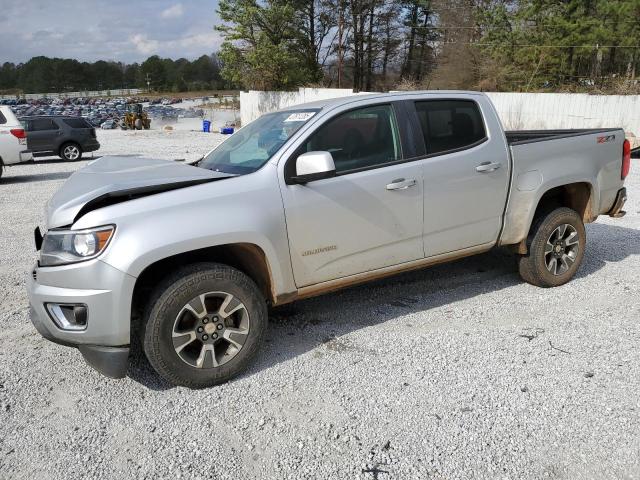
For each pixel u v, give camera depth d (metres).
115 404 3.28
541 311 4.50
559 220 4.86
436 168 4.18
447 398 3.24
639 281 5.15
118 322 3.13
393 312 4.55
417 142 4.16
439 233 4.30
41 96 136.62
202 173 3.70
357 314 4.53
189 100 101.38
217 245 3.39
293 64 39.31
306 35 46.22
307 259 3.73
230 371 3.47
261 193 3.52
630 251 6.16
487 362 3.65
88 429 3.04
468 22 43.56
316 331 4.21
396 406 3.17
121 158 4.50
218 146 4.71
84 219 3.15
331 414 3.12
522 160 4.64
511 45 35.47
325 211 3.73
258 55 37.69
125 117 36.50
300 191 3.64
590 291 4.92
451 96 4.40
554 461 2.69
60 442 2.92
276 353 3.87
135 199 3.26
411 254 4.21
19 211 9.02
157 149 20.22
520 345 3.89
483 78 37.50
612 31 29.98
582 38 30.89
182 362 3.32
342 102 3.98
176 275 3.28
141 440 2.93
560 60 32.59
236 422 3.07
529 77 34.47
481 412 3.09
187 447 2.86
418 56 55.31
